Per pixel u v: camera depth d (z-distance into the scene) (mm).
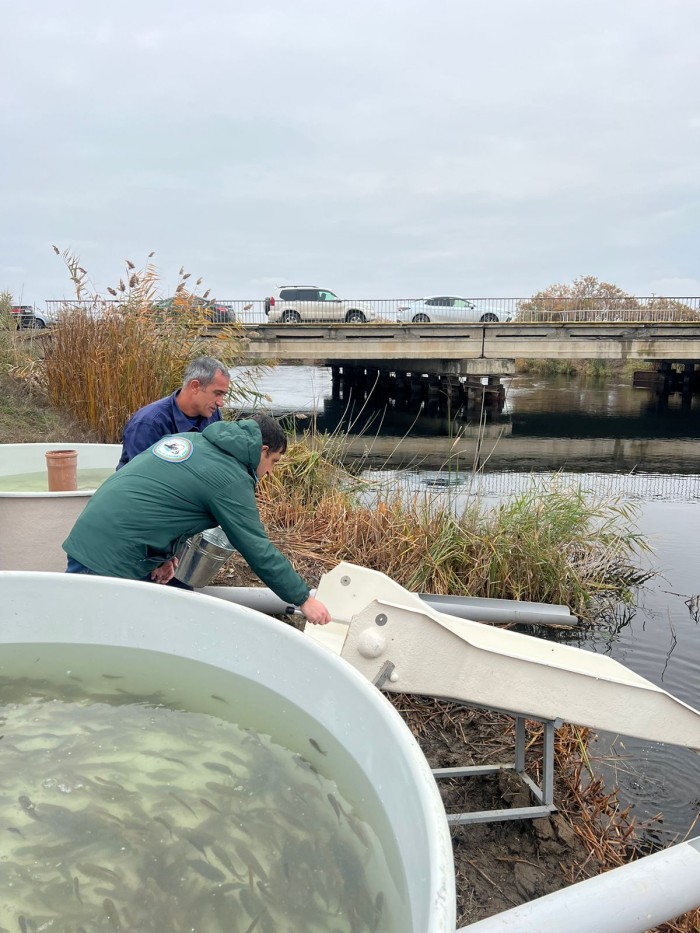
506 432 16203
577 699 2309
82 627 1915
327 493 6230
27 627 1926
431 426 17125
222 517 2410
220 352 7969
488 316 24062
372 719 1351
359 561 4934
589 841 2471
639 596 5539
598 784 2826
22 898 1140
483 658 2281
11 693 1735
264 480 6141
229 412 7930
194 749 1518
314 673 1569
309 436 7629
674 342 19625
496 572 4969
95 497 2496
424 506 5504
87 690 1743
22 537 3432
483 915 2088
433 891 886
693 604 5371
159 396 7344
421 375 23984
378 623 2277
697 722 2334
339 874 1150
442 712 3199
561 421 18094
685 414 19469
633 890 1445
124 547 2410
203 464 2412
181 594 1828
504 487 8984
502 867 2307
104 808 1356
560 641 4703
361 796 1300
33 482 4523
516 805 2596
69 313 8133
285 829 1274
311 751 1479
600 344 19641
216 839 1270
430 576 4801
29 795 1396
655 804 2947
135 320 7637
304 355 19016
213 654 1786
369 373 26422
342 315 23797
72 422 7816
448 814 2502
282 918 1092
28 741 1559
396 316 23984
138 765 1481
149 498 2406
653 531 7453
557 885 2250
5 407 8148
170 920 1101
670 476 10914
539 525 5754
